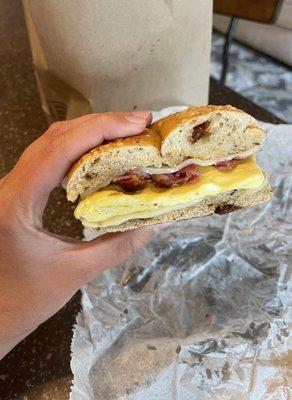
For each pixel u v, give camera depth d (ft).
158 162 0.51
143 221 0.53
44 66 0.72
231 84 1.67
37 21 0.66
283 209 0.71
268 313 0.60
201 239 0.69
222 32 1.85
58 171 0.48
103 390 0.53
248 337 0.57
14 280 0.50
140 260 0.66
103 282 0.63
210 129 0.52
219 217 0.71
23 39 1.14
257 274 0.65
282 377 0.53
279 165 0.74
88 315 0.59
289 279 0.63
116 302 0.61
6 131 0.89
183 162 0.52
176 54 0.71
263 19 1.29
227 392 0.52
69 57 0.67
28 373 0.56
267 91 1.63
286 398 0.52
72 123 0.50
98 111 0.73
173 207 0.53
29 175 0.46
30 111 0.92
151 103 0.75
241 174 0.54
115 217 0.53
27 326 0.53
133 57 0.68
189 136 0.51
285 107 1.56
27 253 0.48
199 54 0.74
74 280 0.52
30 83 0.99
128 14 0.64
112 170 0.51
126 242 0.54
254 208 0.72
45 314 0.53
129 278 0.64
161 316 0.60
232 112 0.51
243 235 0.69
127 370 0.55
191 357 0.55
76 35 0.64
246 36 1.76
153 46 0.68
